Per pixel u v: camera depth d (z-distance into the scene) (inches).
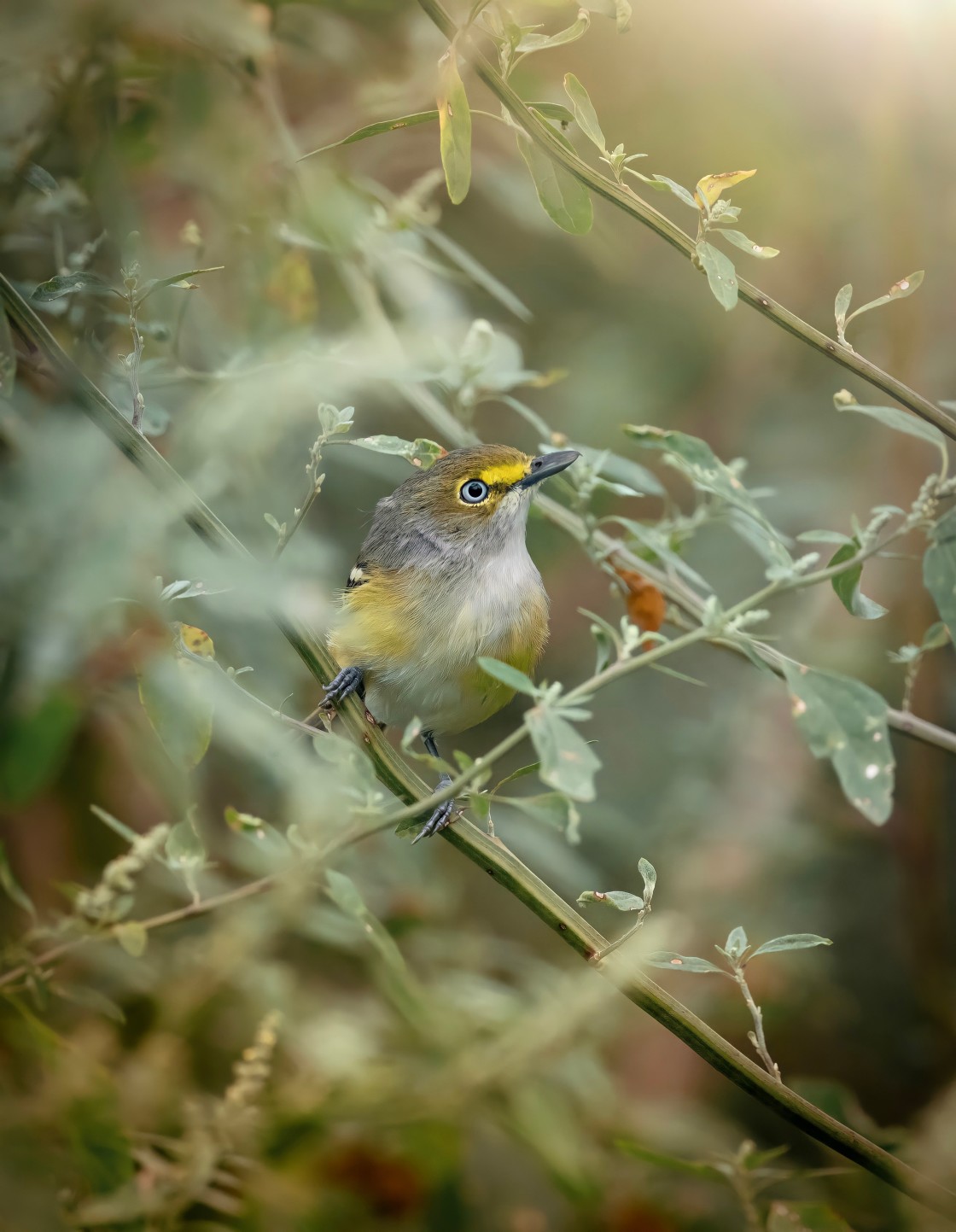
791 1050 432.1
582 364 481.4
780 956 406.0
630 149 465.7
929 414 232.7
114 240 315.0
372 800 211.3
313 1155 282.0
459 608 329.7
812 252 478.3
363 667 331.6
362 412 410.9
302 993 314.0
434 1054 291.4
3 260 332.8
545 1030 281.7
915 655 283.0
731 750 445.1
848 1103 306.2
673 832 427.2
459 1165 292.4
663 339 488.4
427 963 341.7
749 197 467.5
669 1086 390.9
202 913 236.1
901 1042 437.1
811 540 233.3
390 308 394.3
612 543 335.9
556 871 354.0
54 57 306.8
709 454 246.8
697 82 461.7
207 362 342.3
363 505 425.4
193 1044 297.6
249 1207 249.8
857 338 474.0
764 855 421.7
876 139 443.2
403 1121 278.2
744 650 200.7
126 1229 235.1
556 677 486.9
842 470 466.6
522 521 336.5
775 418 483.2
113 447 245.0
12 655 267.7
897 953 446.9
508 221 478.0
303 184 335.3
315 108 416.5
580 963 393.4
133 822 352.2
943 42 440.1
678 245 225.3
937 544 215.6
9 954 232.8
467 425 342.6
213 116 330.0
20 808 297.7
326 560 294.0
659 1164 262.5
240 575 226.8
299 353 302.8
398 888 355.6
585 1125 307.4
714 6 455.8
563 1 227.6
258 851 287.3
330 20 379.6
